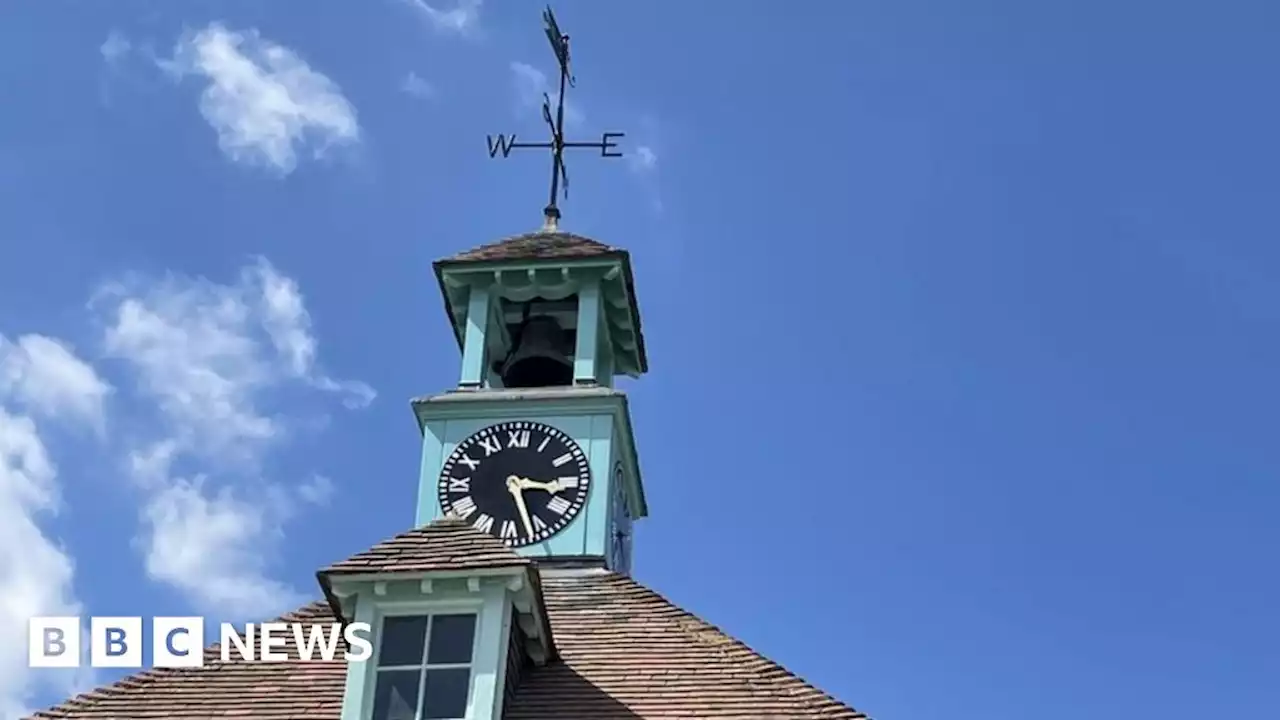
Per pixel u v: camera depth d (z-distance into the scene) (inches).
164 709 1288.1
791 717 1246.9
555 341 1696.6
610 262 1669.5
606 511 1537.9
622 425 1600.6
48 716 1283.2
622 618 1397.6
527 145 1817.2
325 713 1272.1
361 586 1269.7
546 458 1563.7
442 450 1577.3
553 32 1845.5
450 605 1270.9
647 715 1249.4
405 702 1237.1
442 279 1683.1
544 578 1483.8
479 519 1536.7
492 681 1232.8
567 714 1252.5
